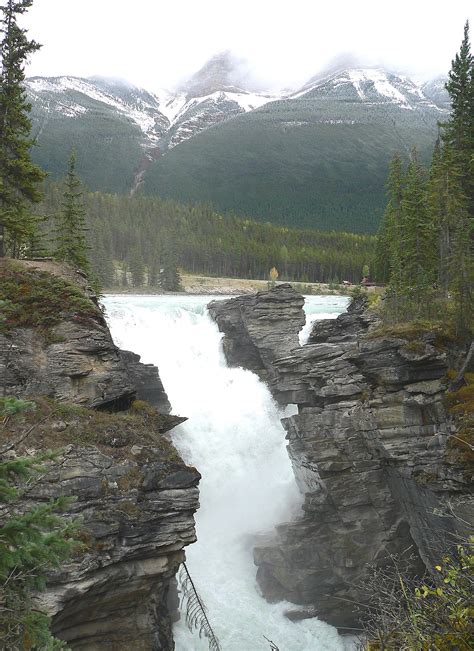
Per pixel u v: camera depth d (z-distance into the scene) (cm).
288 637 2861
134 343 4941
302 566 3112
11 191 3034
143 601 2080
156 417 2530
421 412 3008
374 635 1132
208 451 4191
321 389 3350
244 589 3161
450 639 877
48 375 2289
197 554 3322
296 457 3478
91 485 1973
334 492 3158
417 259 4647
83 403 2330
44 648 1044
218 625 2842
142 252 14088
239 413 4544
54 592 1748
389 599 1126
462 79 4269
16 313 2355
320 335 4578
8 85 2884
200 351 5172
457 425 2797
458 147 4300
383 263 7150
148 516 2027
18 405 1057
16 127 3000
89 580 1828
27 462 1043
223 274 15125
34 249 3909
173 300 7662
